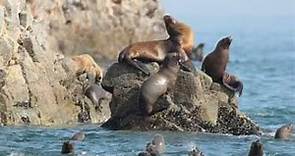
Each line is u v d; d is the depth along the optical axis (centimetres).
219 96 8175
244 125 8038
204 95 8094
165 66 8031
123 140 7356
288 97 13462
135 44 8500
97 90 9812
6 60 8881
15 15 9512
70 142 6675
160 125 7981
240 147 7069
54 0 19212
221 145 7169
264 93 14338
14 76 8912
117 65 8419
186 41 8656
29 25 9862
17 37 9388
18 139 7469
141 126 8031
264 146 7131
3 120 8619
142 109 7988
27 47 9388
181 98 8038
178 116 8006
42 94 9131
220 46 8425
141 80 8275
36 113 8950
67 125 8838
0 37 8969
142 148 6900
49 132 8025
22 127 8425
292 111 10756
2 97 8681
